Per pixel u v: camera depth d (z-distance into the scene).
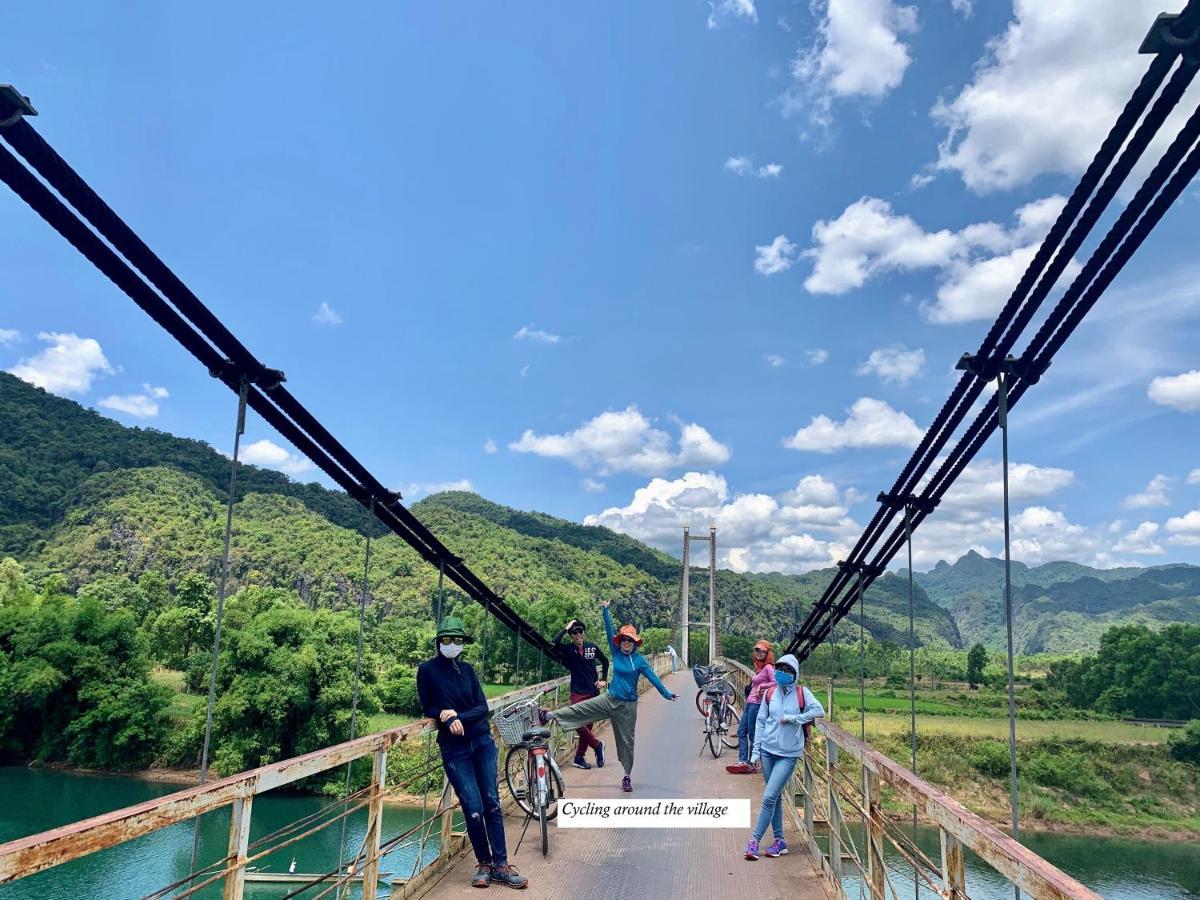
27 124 2.58
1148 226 3.57
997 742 48.94
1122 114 3.19
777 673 5.55
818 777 5.82
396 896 4.36
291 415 4.85
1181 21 2.76
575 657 8.72
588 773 8.63
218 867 2.85
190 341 3.93
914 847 3.30
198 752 36.97
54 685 37.84
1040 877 1.85
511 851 5.64
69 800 32.47
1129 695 66.00
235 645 37.75
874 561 8.21
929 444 6.14
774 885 4.88
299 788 31.78
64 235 3.09
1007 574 3.92
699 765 9.29
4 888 20.19
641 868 5.24
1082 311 4.04
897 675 86.50
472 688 5.05
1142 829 41.72
